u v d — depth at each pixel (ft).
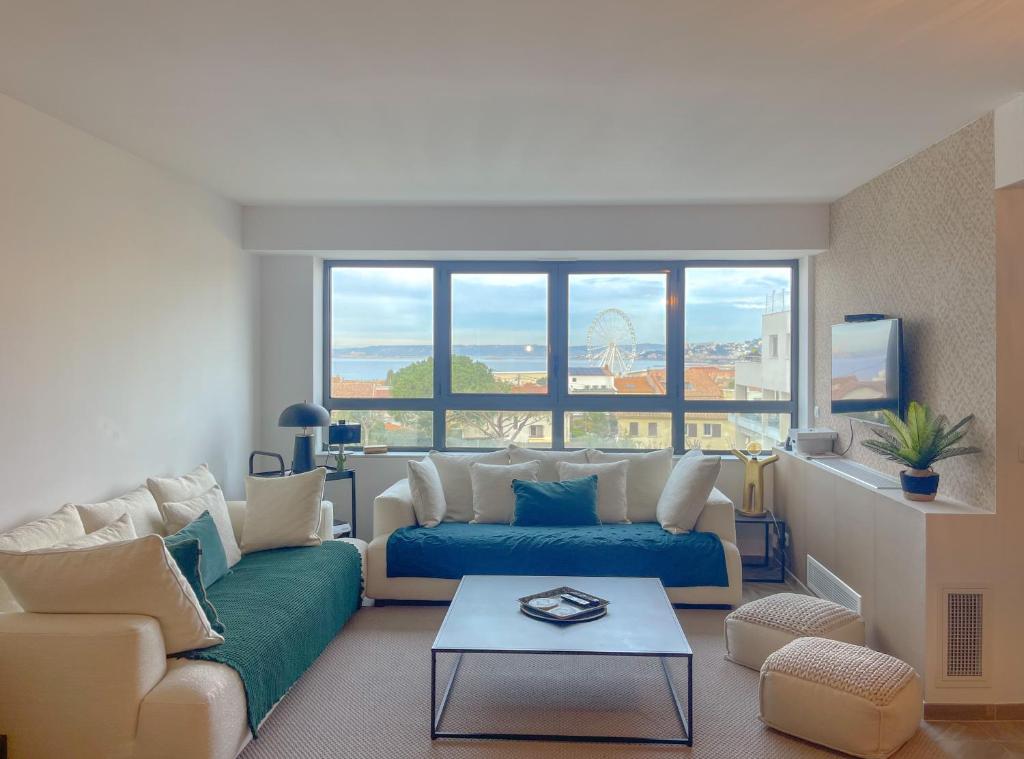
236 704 8.82
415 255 18.63
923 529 10.64
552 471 17.30
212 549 11.89
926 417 11.33
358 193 16.29
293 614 10.89
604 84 9.59
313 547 14.05
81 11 7.58
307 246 17.80
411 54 8.66
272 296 18.97
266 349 18.98
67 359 11.42
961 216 11.43
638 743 9.75
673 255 18.20
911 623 11.03
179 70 9.21
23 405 10.50
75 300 11.60
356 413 19.81
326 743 9.68
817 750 9.60
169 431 14.49
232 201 17.21
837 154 12.92
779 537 17.16
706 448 19.45
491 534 15.01
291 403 18.95
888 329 13.03
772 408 19.30
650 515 16.55
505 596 11.82
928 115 10.82
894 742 9.31
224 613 10.46
